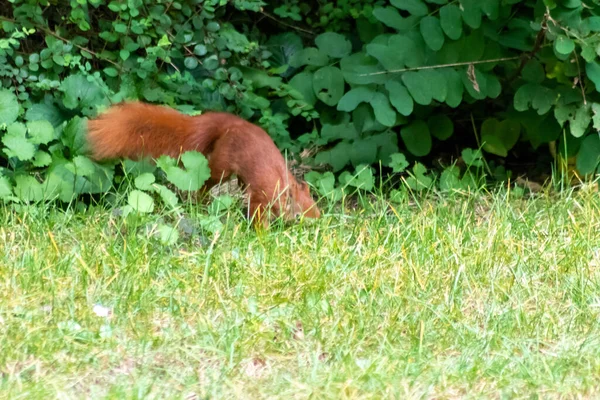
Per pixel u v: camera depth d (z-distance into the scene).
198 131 6.17
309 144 7.17
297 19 7.50
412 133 7.04
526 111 7.00
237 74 6.87
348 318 4.73
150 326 4.64
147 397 3.98
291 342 4.57
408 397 4.08
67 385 4.07
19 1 6.51
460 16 6.59
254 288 5.07
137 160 6.21
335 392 4.09
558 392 4.19
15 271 5.01
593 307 4.99
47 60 6.44
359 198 6.54
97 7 6.71
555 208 6.36
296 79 7.11
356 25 7.59
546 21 6.24
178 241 5.71
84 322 4.62
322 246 5.54
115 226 5.68
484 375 4.29
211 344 4.47
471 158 6.95
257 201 5.97
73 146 6.23
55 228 5.72
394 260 5.40
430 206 6.21
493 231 5.81
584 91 6.57
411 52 6.68
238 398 4.05
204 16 6.81
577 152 6.87
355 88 6.77
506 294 5.11
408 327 4.73
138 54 6.89
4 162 6.57
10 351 4.24
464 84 6.69
